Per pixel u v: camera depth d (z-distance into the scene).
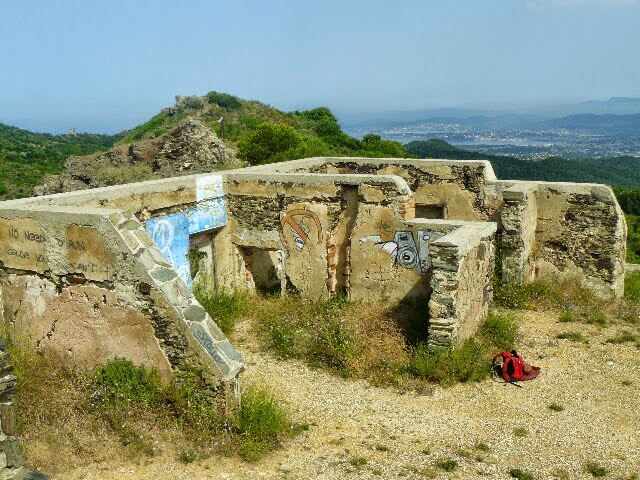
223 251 11.01
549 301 10.53
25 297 6.80
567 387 7.22
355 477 5.15
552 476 5.34
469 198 12.32
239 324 9.59
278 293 11.29
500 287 10.82
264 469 5.15
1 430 4.31
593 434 6.12
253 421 5.63
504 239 10.84
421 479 5.18
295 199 10.34
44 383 6.05
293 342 8.43
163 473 4.91
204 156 22.66
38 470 4.75
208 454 5.23
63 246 6.30
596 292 11.45
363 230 9.71
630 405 6.74
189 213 9.95
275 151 23.50
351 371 7.64
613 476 5.34
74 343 6.48
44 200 7.38
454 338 7.58
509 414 6.56
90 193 7.94
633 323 9.60
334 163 13.79
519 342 8.63
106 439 5.27
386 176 9.48
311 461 5.39
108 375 6.03
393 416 6.51
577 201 11.45
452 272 7.43
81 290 6.29
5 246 6.80
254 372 7.72
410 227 9.30
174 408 5.77
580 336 8.91
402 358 7.79
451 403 6.83
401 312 9.07
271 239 10.71
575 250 11.64
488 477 5.28
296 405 6.75
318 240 10.24
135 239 5.98
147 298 5.82
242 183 10.76
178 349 5.76
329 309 9.55
